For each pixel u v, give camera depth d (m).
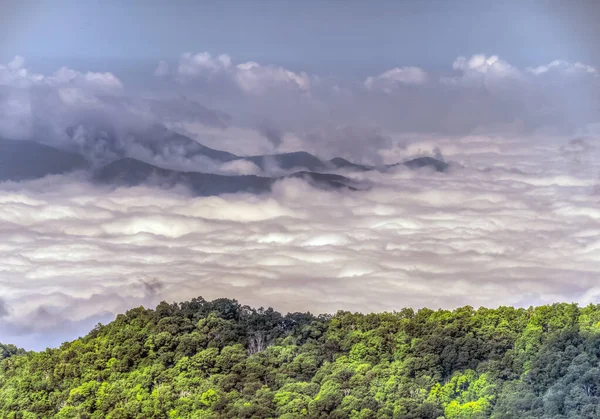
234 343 130.62
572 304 133.00
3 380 131.00
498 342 124.25
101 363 128.12
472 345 122.94
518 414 109.00
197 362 124.88
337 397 113.44
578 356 115.56
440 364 121.62
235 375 121.88
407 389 115.75
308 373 123.88
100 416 117.06
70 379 126.75
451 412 111.56
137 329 133.75
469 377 117.81
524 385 114.62
